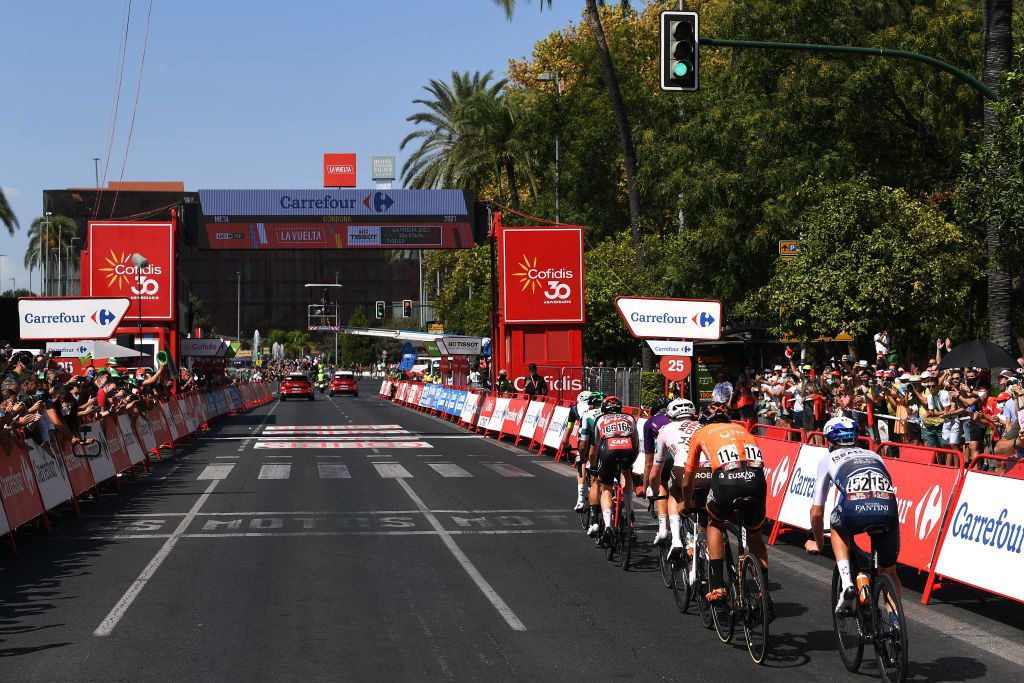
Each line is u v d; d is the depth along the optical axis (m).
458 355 45.69
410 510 15.32
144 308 34.66
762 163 31.30
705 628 8.38
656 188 37.09
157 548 12.13
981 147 19.20
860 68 29.78
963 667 7.27
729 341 29.62
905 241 24.73
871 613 6.85
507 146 51.03
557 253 33.62
